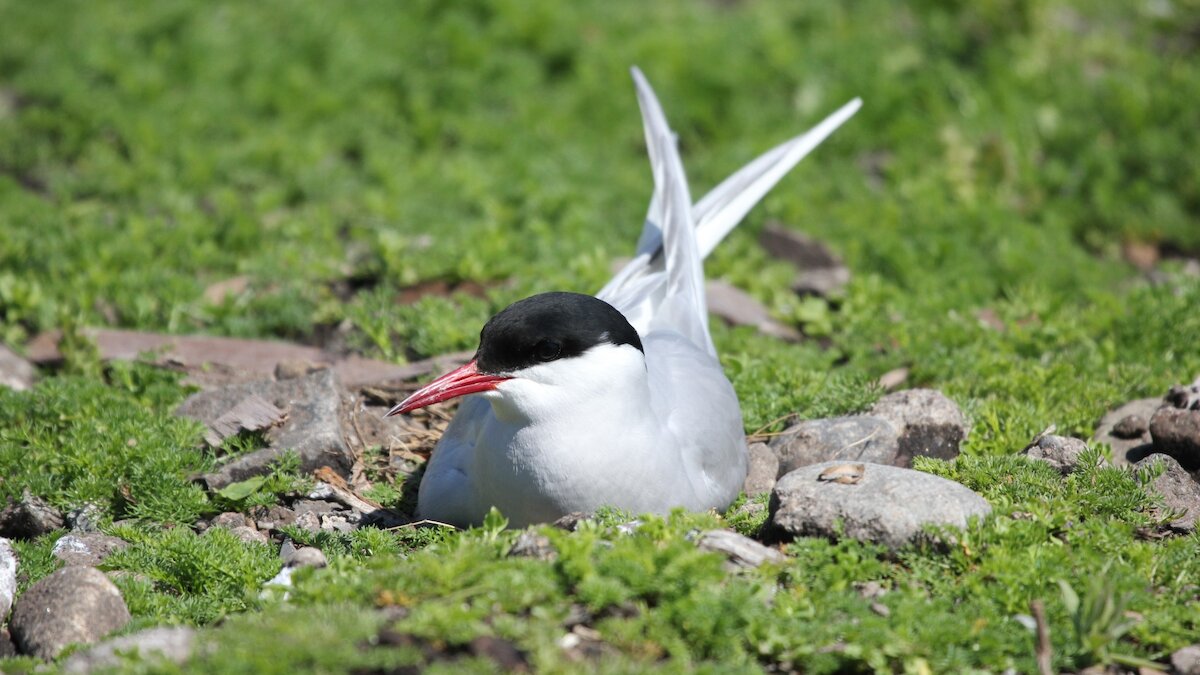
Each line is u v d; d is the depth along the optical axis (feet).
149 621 26.68
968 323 43.52
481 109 60.59
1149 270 51.96
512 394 29.17
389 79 61.46
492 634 23.61
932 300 45.57
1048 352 41.22
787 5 70.03
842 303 45.98
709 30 65.77
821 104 61.05
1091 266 50.06
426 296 43.47
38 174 55.42
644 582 24.57
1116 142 58.44
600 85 61.46
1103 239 53.57
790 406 36.99
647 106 42.32
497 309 43.04
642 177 56.18
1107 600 24.72
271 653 22.72
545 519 30.09
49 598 27.22
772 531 29.17
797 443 34.78
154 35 64.03
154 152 56.03
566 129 59.16
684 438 31.24
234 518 32.58
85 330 42.57
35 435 35.35
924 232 51.21
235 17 65.36
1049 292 46.42
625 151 58.95
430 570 25.18
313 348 42.57
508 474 29.73
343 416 36.63
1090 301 46.42
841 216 53.06
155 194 53.06
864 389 36.83
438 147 58.23
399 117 59.52
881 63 63.77
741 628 24.38
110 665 23.81
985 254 50.24
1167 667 25.09
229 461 34.60
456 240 47.98
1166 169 55.98
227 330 43.96
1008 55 64.44
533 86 61.87
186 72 61.57
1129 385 38.27
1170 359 40.19
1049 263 49.34
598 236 49.90
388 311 43.11
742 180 42.50
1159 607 26.43
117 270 46.62
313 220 51.06
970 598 26.27
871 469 29.50
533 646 23.24
